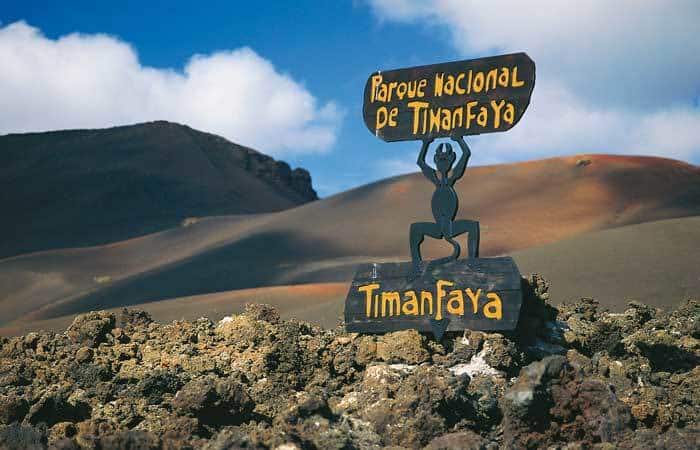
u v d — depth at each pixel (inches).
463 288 495.5
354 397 457.4
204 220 6643.7
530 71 521.7
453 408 428.5
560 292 1913.1
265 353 498.3
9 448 398.0
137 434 389.1
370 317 510.6
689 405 468.4
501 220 5319.9
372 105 553.3
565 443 413.7
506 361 471.2
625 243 2224.4
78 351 506.9
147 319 583.8
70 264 5703.7
